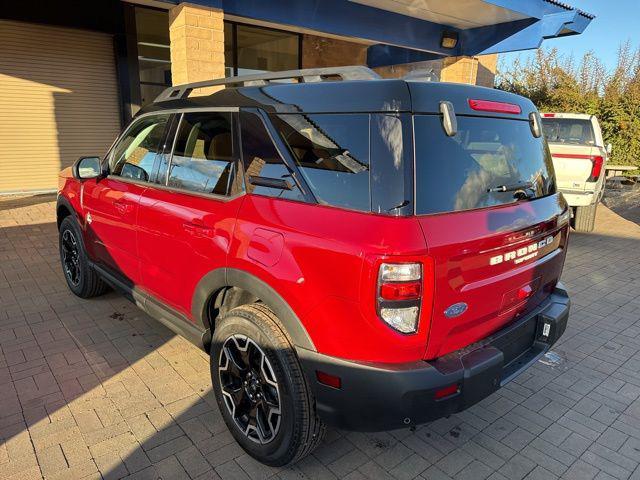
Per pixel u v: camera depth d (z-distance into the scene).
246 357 2.52
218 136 2.78
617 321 4.49
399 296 1.95
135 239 3.37
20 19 8.42
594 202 7.80
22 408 2.96
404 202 2.02
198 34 6.73
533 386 3.39
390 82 2.13
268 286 2.31
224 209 2.60
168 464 2.54
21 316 4.26
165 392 3.16
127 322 4.16
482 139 2.43
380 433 2.87
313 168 2.28
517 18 10.10
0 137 9.17
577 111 15.31
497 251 2.28
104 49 9.82
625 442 2.82
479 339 2.37
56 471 2.46
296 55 11.95
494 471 2.57
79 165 3.72
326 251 2.07
